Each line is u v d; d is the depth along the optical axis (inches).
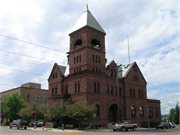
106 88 1732.3
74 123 1556.3
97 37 1748.3
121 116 1831.9
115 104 1823.3
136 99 2048.5
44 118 1823.3
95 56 1685.5
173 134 1034.7
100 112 1593.3
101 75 1675.7
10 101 2497.5
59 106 1475.1
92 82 1582.2
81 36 1699.1
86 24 1654.8
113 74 1927.9
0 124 2640.3
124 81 1932.8
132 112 1974.7
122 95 1895.9
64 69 1995.6
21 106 2524.6
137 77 2143.2
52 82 1989.4
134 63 2132.1
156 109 2534.5
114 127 1401.3
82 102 1483.8
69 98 1675.7
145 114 2150.6
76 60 1706.4
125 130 1445.6
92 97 1549.0
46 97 3142.2
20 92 2829.7
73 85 1667.1
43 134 980.6
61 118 1470.2
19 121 1583.4
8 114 2559.1
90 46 1654.8
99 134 1021.8
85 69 1583.4
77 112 1310.3
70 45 1804.9
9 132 1154.0
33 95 2972.4
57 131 1273.4
